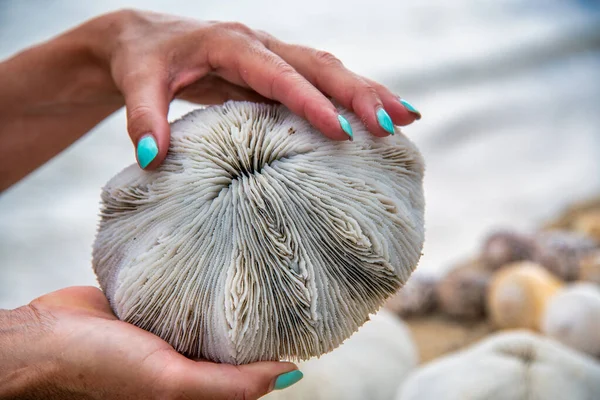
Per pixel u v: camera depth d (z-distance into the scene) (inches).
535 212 48.1
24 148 21.8
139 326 15.2
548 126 62.6
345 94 16.1
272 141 15.2
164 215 15.2
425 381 20.9
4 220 40.1
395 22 78.2
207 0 73.8
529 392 19.3
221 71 17.3
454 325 31.9
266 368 14.6
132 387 14.4
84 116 21.7
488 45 78.2
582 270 31.4
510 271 30.9
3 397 14.5
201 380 14.3
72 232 39.8
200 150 15.4
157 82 16.9
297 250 14.6
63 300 15.9
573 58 79.0
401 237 15.3
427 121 61.7
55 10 62.0
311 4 78.1
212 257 14.8
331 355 22.7
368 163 15.5
